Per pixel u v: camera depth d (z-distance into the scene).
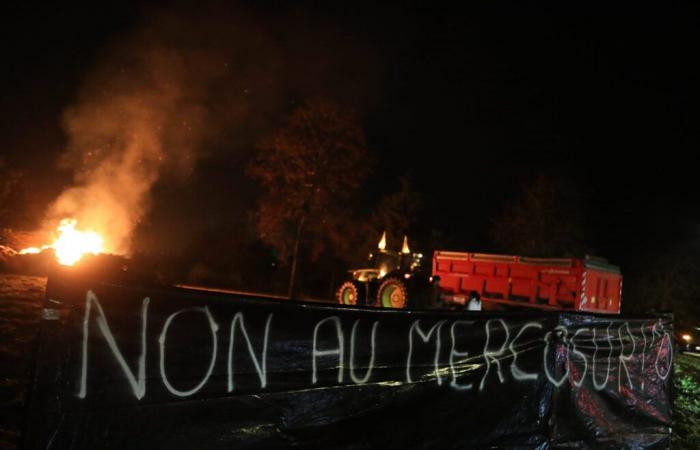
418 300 14.07
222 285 24.00
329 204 22.06
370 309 3.52
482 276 15.62
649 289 24.64
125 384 2.66
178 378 2.81
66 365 2.52
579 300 13.52
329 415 3.33
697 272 24.36
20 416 4.33
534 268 14.51
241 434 3.00
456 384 3.89
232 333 2.99
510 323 4.21
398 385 3.62
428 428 3.72
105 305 2.62
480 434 3.97
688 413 8.15
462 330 3.96
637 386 5.19
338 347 3.38
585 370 4.71
